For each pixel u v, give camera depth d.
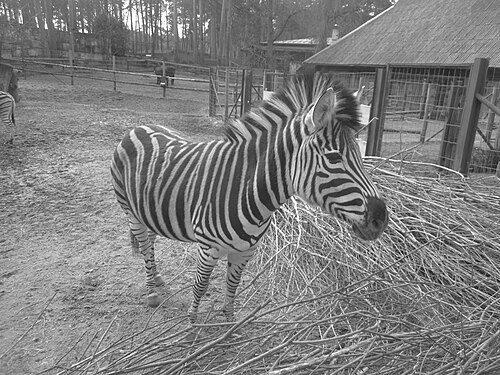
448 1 10.80
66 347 2.99
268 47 25.95
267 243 4.17
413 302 2.97
